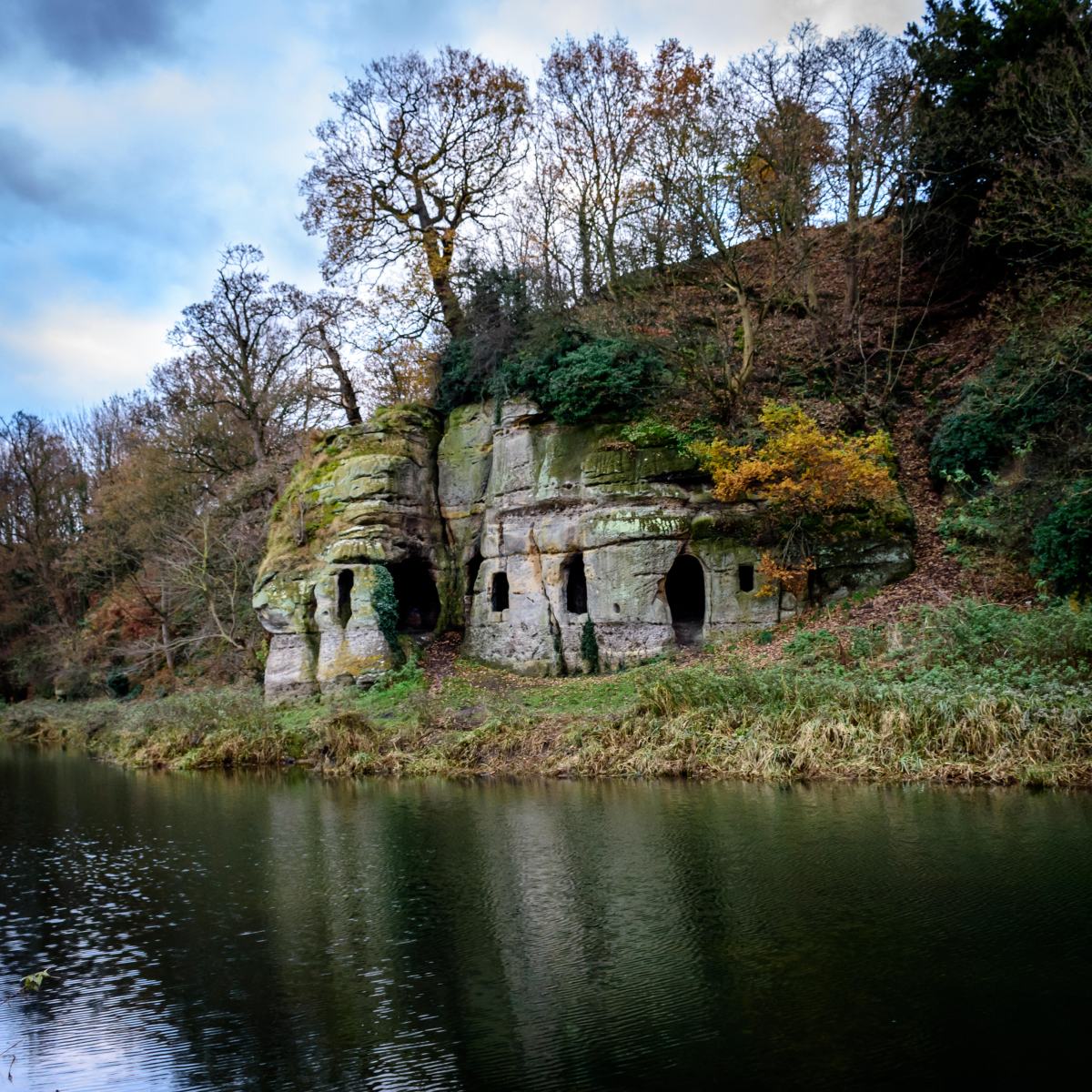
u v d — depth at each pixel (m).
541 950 10.30
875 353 31.05
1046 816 14.12
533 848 14.42
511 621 29.92
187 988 9.79
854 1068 7.35
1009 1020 8.02
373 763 23.05
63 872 14.79
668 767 19.30
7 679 53.84
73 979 10.19
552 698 24.73
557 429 29.69
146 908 12.69
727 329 30.70
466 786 20.12
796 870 12.37
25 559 54.53
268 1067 7.94
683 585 30.27
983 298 31.47
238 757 25.91
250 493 40.50
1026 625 19.08
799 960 9.51
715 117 29.56
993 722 17.02
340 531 31.22
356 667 30.03
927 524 26.11
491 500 31.03
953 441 26.30
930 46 32.31
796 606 25.81
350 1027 8.61
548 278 31.67
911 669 19.70
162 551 41.69
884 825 14.16
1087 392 23.75
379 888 12.98
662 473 27.56
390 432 32.50
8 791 23.95
